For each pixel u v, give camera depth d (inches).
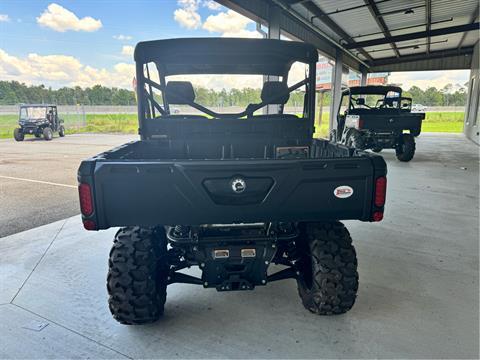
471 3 340.8
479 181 221.0
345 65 542.0
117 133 674.8
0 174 251.8
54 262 105.0
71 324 74.5
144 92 95.3
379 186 62.3
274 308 81.0
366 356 64.4
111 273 69.7
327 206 62.1
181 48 89.6
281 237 71.2
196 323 75.2
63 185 216.7
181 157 100.7
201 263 70.5
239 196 60.2
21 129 517.0
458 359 63.4
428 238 123.7
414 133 306.7
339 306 74.2
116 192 58.2
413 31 432.8
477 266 101.7
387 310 79.4
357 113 331.6
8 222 144.3
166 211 59.6
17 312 78.7
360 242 120.3
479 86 477.4
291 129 101.0
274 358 64.1
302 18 325.1
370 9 329.1
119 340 69.4
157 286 72.1
